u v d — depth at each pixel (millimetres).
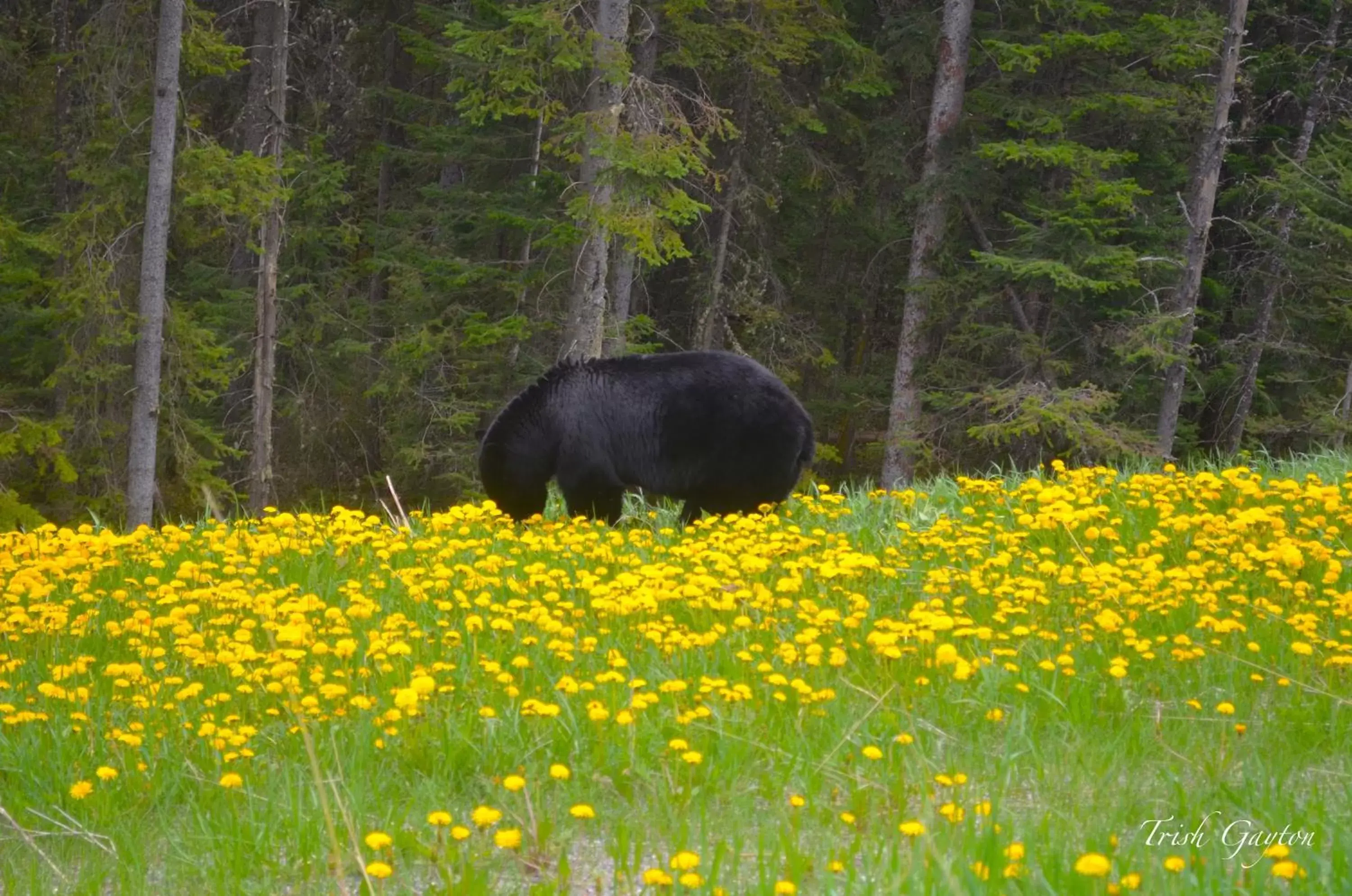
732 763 5461
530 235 24000
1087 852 4355
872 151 26562
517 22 18078
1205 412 28484
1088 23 23734
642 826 5039
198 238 22297
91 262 20688
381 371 26625
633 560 8859
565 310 24141
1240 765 5578
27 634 7637
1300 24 27094
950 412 24453
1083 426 21297
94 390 21641
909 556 9172
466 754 5652
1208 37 22062
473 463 25078
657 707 6008
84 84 21906
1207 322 27641
